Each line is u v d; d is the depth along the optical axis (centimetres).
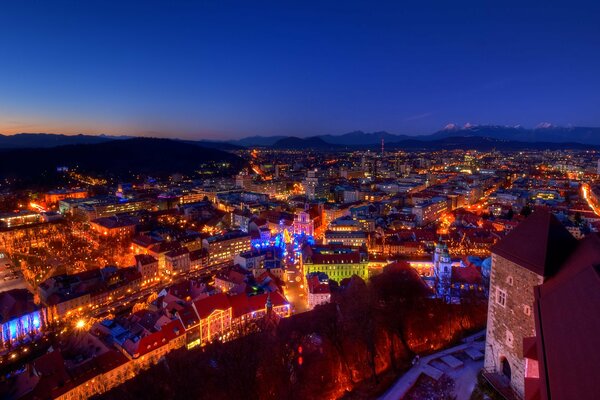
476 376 8119
